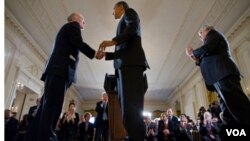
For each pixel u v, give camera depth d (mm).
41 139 1349
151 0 5691
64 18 6473
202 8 5902
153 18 6418
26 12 5957
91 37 7504
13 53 6305
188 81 10844
